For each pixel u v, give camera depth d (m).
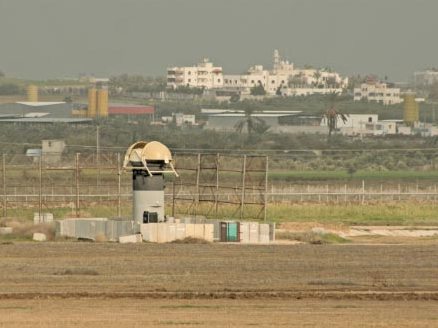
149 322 122.62
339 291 151.62
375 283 160.25
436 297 146.25
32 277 163.00
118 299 142.25
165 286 154.38
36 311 131.38
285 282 159.75
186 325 120.69
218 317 127.06
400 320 125.88
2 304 137.62
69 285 154.88
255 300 142.62
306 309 134.75
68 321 122.75
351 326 120.81
